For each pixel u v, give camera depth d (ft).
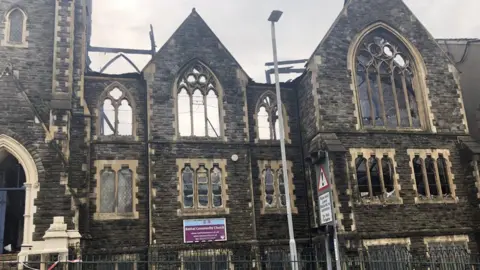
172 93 77.41
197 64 80.43
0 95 61.21
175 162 74.79
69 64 68.59
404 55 85.10
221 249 72.84
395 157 77.82
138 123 76.48
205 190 75.51
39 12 70.38
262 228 77.00
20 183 74.18
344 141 76.18
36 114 61.82
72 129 70.79
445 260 71.10
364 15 83.76
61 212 59.62
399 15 85.56
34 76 67.51
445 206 77.66
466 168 79.87
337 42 80.94
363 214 73.00
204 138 77.20
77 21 75.51
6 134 60.23
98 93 76.18
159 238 71.10
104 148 73.92
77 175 69.67
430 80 83.71
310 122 79.30
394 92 81.87
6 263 52.26
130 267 70.03
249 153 78.38
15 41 68.69
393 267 67.67
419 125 82.48
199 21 82.28
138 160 74.90
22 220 73.36
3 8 69.10
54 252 54.70
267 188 79.92
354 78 80.12
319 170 45.01
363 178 75.92
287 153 81.92
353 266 67.67
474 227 77.61
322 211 44.34
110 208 72.54
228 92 80.18
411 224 75.00
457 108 83.87
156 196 72.64
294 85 85.61
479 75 99.60
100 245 70.03
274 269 74.59
